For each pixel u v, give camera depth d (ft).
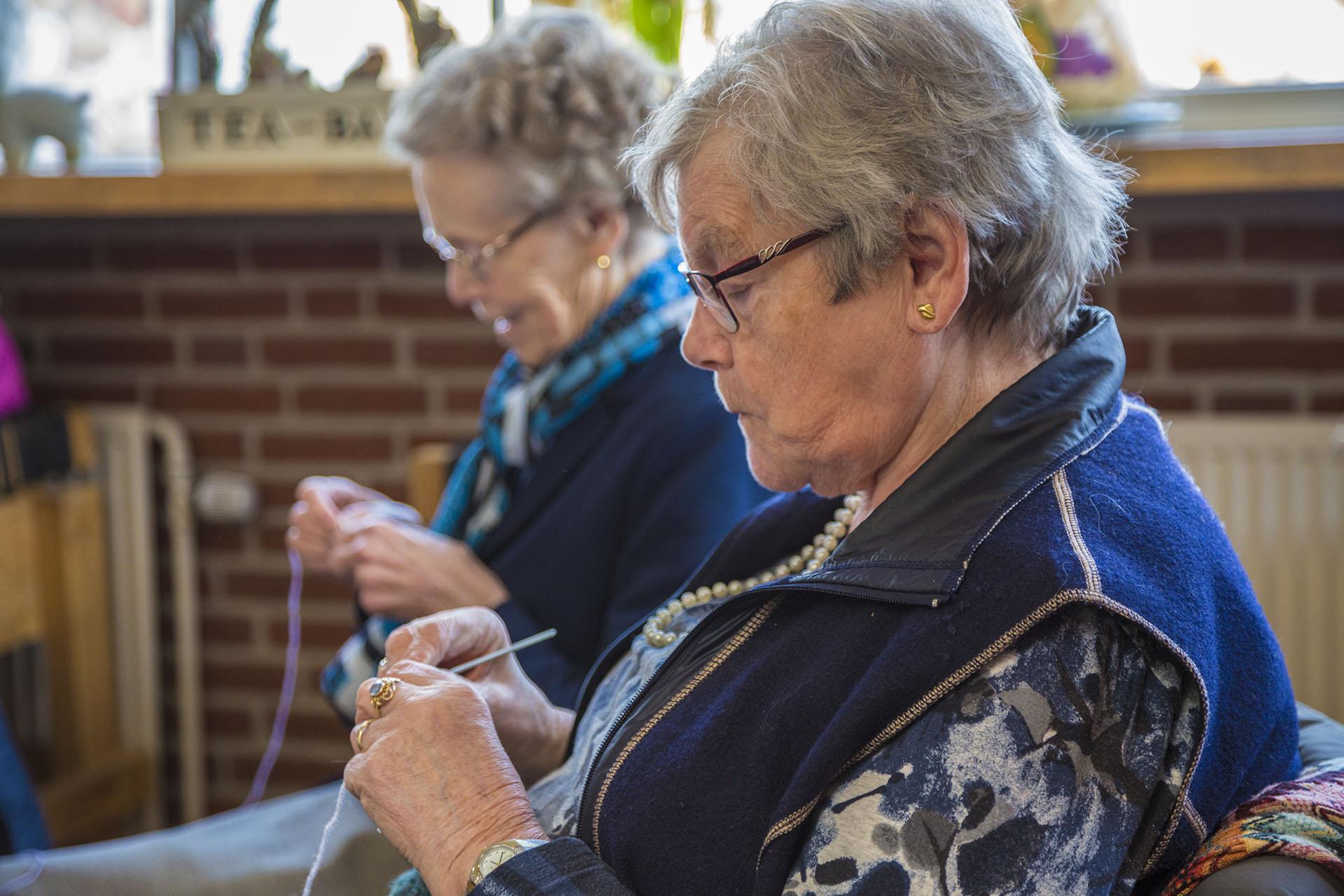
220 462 7.64
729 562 3.27
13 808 5.75
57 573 7.29
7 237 7.62
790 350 2.47
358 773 2.67
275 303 7.40
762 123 2.37
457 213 4.40
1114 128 5.37
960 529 2.32
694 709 2.60
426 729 2.67
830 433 2.52
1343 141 5.17
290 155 6.52
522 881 2.37
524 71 4.26
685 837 2.44
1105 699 2.17
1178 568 2.29
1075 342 2.60
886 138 2.31
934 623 2.23
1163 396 6.25
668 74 4.61
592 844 2.63
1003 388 2.57
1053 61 5.30
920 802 2.14
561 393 4.52
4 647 6.98
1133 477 2.43
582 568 4.34
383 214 7.07
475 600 4.44
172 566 7.77
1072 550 2.21
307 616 7.66
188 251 7.45
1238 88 5.99
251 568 7.70
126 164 7.76
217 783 7.95
